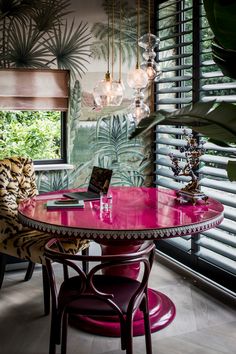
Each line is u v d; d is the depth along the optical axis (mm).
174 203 2984
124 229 2352
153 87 4352
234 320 2971
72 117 4211
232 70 1526
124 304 2172
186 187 3037
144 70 3025
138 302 2203
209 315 3041
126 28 4273
